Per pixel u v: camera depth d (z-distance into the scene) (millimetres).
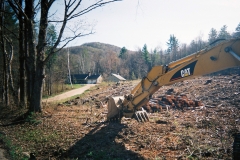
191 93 13523
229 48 4676
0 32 15789
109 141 5840
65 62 44062
